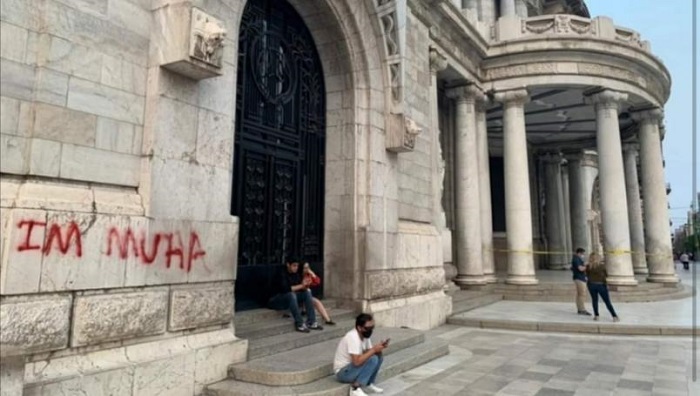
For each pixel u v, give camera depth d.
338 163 10.82
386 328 9.97
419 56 13.59
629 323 12.52
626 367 8.70
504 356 9.50
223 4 7.20
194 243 6.50
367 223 10.51
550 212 28.58
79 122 5.49
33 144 5.08
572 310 15.00
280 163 9.89
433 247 13.16
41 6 5.29
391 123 11.16
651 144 20.83
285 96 10.09
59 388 4.84
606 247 18.08
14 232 4.72
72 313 5.15
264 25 9.66
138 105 6.13
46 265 4.94
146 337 5.84
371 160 10.73
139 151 6.10
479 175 19.17
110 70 5.84
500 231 28.45
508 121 18.78
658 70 20.06
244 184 8.95
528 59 18.53
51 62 5.28
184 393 6.05
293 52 10.42
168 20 6.24
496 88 18.91
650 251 20.45
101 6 5.79
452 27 16.27
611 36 18.72
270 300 8.93
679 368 8.66
